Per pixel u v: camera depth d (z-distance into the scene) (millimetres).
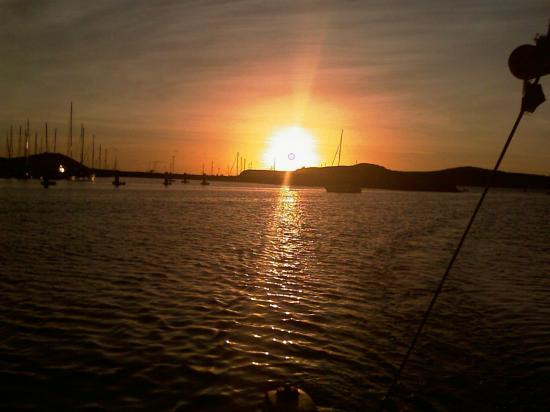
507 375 8734
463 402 7699
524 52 4359
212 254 21859
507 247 28078
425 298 14367
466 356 9625
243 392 7777
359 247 26234
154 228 32875
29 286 14641
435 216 55250
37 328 10641
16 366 8578
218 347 9727
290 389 5973
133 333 10438
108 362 8836
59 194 78312
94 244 24219
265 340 10219
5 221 35281
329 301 13695
